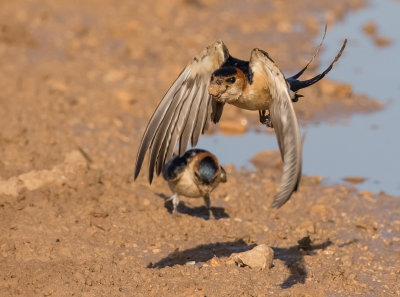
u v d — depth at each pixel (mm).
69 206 14727
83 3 31438
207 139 19906
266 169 17984
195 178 14188
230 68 9375
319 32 30062
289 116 9164
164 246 13562
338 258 13359
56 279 11852
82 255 12898
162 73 24266
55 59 25031
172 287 11789
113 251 13180
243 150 19203
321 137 20172
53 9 30469
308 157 18859
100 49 26547
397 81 24812
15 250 12883
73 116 20094
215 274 12344
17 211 14297
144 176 16703
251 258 12594
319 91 23047
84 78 23453
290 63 26141
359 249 13844
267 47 27656
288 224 14906
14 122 19000
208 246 13656
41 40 26891
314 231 14508
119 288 11703
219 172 14422
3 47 25672
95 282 11875
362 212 15648
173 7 32000
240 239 13938
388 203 16172
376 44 28906
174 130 10867
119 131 19578
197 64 10352
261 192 16484
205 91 10570
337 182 17359
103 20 29766
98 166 17141
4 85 21844
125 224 14273
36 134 18406
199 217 15039
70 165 16062
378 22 32094
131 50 26125
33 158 16953
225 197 16156
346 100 22750
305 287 11930
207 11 32031
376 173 17969
